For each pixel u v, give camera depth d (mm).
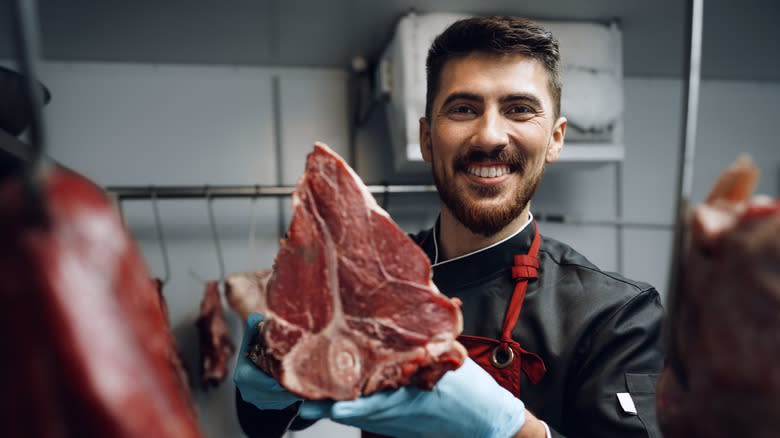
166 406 419
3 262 383
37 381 384
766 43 1967
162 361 453
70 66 1899
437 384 777
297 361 727
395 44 1688
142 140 1937
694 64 475
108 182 1912
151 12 1567
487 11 1652
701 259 495
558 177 2193
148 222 1917
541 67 997
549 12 1688
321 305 744
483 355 1017
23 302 381
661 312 1072
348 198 767
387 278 745
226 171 1986
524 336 1041
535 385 1004
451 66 1002
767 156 2402
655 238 2258
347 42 1838
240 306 1734
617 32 1752
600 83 1721
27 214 384
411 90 1611
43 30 1659
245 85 2006
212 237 1959
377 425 778
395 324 733
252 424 1051
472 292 1092
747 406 478
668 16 1723
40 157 385
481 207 1001
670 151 2287
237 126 1999
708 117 2359
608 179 2232
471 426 786
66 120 1893
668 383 565
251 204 1986
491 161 980
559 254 1170
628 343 1002
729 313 476
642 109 2268
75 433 387
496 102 974
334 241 756
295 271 753
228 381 1932
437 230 1212
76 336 381
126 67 1935
